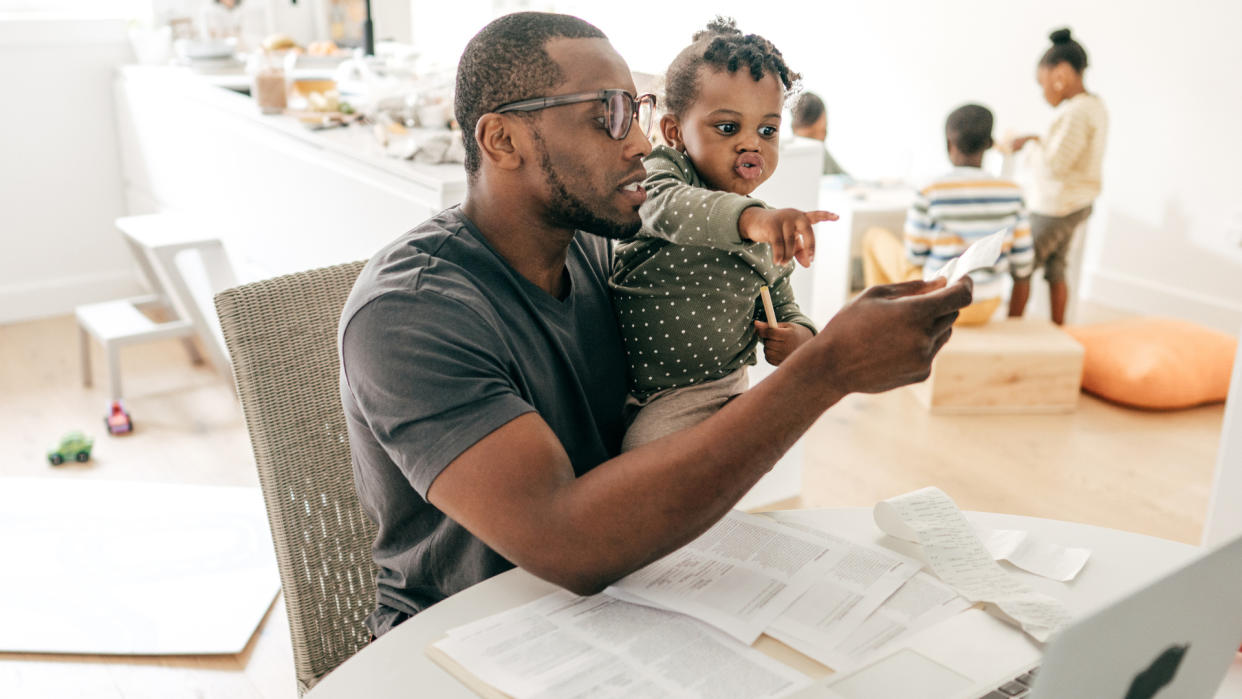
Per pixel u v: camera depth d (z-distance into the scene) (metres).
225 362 3.06
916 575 0.95
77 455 2.68
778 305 1.31
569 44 0.93
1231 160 3.63
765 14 4.95
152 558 2.25
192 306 2.94
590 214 0.97
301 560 1.25
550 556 0.84
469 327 0.91
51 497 2.51
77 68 3.70
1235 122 3.59
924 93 4.62
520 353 0.99
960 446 2.85
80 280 3.90
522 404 0.87
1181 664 0.64
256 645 1.97
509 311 0.99
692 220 1.06
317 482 1.26
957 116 3.12
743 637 0.85
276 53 3.28
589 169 0.95
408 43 4.28
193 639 1.97
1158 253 3.91
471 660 0.82
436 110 2.48
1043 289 3.89
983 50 4.33
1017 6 4.16
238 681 1.87
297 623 1.26
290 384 1.23
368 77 2.65
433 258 0.96
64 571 2.19
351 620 1.30
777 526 1.06
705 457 0.83
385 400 0.89
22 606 2.07
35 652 1.93
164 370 3.34
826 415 3.06
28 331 3.69
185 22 3.79
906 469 2.71
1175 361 3.10
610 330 1.15
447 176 1.96
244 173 2.84
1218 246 3.72
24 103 3.63
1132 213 3.96
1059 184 3.53
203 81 3.21
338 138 2.37
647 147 0.97
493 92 0.94
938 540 1.00
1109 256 4.08
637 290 1.17
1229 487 1.85
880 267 3.60
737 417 0.83
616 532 0.83
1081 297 4.18
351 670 0.83
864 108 4.94
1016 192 3.16
